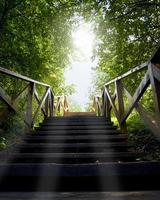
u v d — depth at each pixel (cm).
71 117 886
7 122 727
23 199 198
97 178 262
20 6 820
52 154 445
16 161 440
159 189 256
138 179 264
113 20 694
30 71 896
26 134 595
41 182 265
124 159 443
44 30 896
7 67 818
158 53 315
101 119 841
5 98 445
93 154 444
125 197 198
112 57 759
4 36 782
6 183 267
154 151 546
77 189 259
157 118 323
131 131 736
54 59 1038
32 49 870
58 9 798
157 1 645
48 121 833
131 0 682
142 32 682
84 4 729
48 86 885
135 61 709
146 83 366
